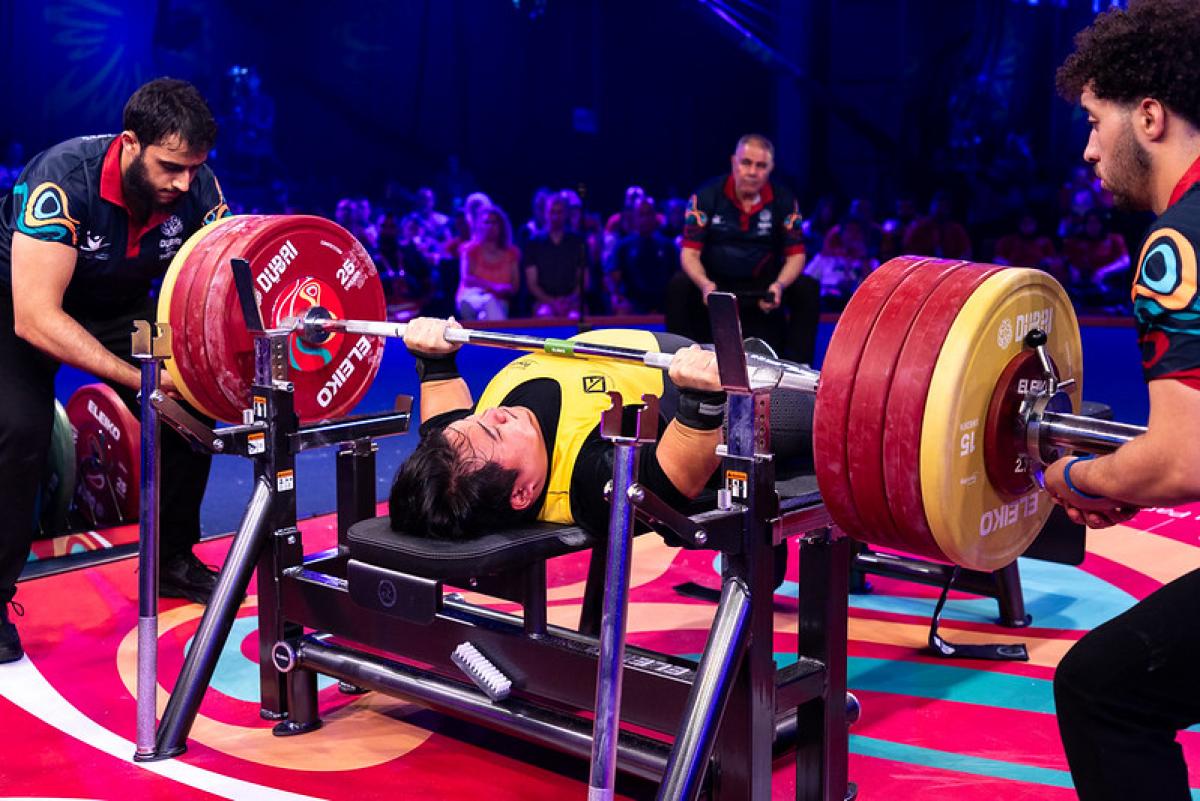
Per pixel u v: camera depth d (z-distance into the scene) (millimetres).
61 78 11180
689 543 1773
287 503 2465
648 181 14203
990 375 1674
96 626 3111
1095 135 1548
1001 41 12570
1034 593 3355
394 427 2605
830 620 2016
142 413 2262
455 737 2475
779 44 13141
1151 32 1448
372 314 2900
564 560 3701
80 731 2479
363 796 2193
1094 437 1662
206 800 2166
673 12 13586
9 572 2871
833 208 11750
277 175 11727
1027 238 10492
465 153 13625
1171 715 1466
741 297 5219
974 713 2523
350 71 12891
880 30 12906
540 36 13570
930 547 1724
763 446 1837
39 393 2908
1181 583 1462
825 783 2055
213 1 11914
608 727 1713
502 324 9680
